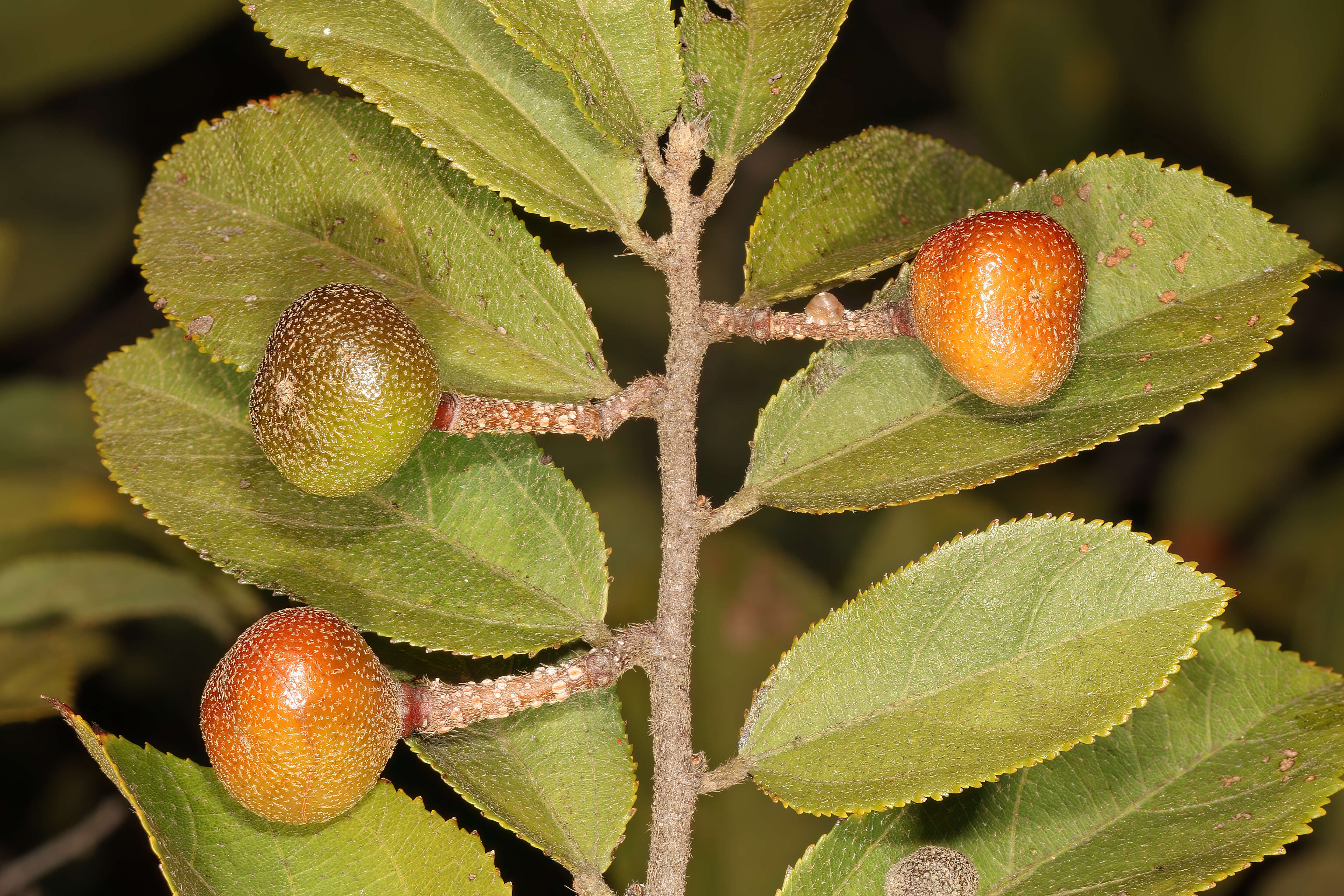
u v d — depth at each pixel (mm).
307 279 273
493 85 271
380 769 258
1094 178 270
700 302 268
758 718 266
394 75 268
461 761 269
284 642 254
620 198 269
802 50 267
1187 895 261
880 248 276
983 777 259
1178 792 269
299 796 255
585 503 272
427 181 275
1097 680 260
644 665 266
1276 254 267
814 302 266
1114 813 269
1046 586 262
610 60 265
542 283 274
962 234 259
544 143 270
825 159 280
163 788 260
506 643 269
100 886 391
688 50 267
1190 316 267
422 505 271
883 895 269
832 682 265
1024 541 263
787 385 273
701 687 370
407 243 275
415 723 260
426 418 259
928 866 267
